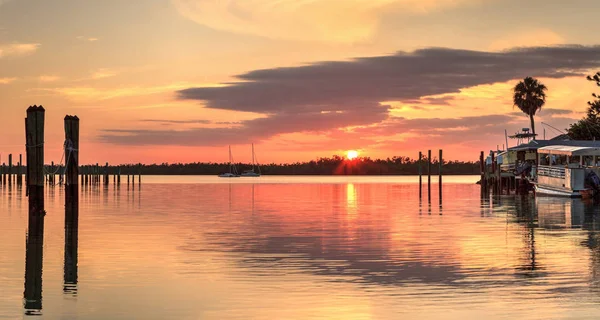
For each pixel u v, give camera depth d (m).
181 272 23.36
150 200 69.75
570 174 65.19
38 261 25.69
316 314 17.61
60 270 23.73
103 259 26.19
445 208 55.91
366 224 40.84
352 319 17.14
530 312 17.59
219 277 22.42
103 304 18.73
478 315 17.36
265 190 106.62
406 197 78.38
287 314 17.64
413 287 20.70
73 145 48.19
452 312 17.67
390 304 18.55
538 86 123.31
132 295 19.78
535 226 38.88
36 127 41.81
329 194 89.00
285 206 60.16
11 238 33.00
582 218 44.03
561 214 47.50
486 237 33.28
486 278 22.05
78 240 32.19
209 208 56.53
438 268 24.00
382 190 106.25
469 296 19.41
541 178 72.75
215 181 189.62
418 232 35.84
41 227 38.31
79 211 51.91
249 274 22.97
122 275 22.81
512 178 87.00
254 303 18.75
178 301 19.05
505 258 26.23
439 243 31.03
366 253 27.83
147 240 32.25
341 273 23.09
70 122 48.06
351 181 196.75
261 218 45.59
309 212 51.97
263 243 31.16
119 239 32.62
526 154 85.56
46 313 17.80
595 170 64.75
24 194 80.62
